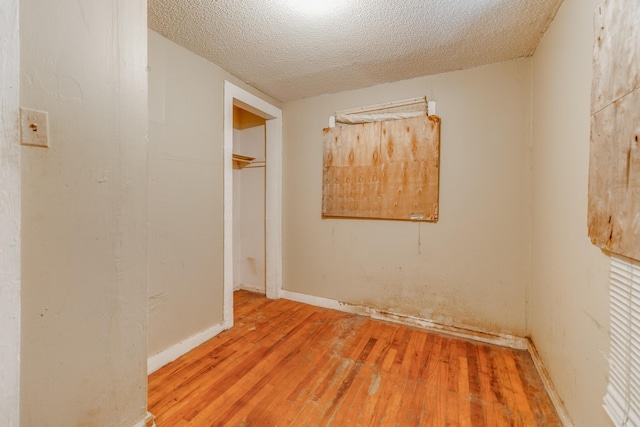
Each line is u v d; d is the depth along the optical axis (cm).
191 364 178
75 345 96
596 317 103
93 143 99
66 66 91
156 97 174
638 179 77
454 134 220
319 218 281
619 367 88
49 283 89
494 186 207
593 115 101
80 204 96
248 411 137
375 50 192
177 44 186
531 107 195
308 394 150
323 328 231
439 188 226
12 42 78
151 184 172
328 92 269
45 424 89
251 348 198
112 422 107
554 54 151
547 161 162
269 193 302
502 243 206
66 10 91
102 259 103
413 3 144
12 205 79
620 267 88
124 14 108
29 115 83
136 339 115
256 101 262
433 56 198
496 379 162
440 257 227
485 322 212
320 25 165
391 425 128
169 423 129
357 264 262
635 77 78
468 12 151
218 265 221
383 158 245
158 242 177
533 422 130
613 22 88
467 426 128
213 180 216
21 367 84
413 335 218
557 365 141
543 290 167
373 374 167
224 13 155
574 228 124
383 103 246
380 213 247
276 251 300
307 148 285
